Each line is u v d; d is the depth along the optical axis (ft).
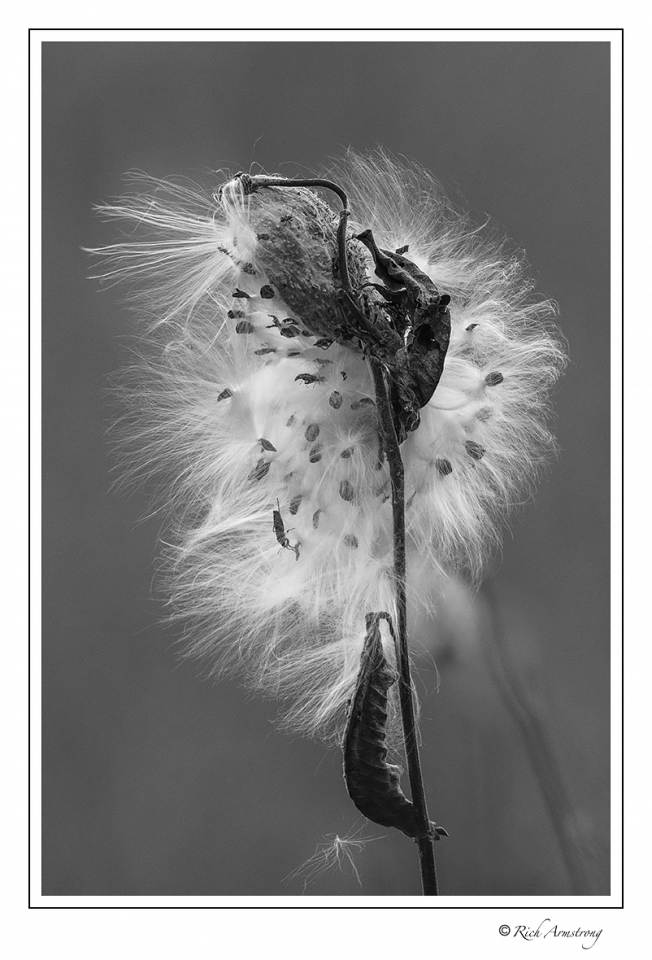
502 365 3.09
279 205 2.91
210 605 3.13
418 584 3.08
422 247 3.09
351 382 2.93
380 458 2.95
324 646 3.10
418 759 2.90
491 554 3.45
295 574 3.05
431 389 2.90
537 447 3.15
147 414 3.12
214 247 2.99
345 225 2.86
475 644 3.46
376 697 2.90
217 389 3.05
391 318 2.91
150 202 3.05
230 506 3.07
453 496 3.04
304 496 2.98
